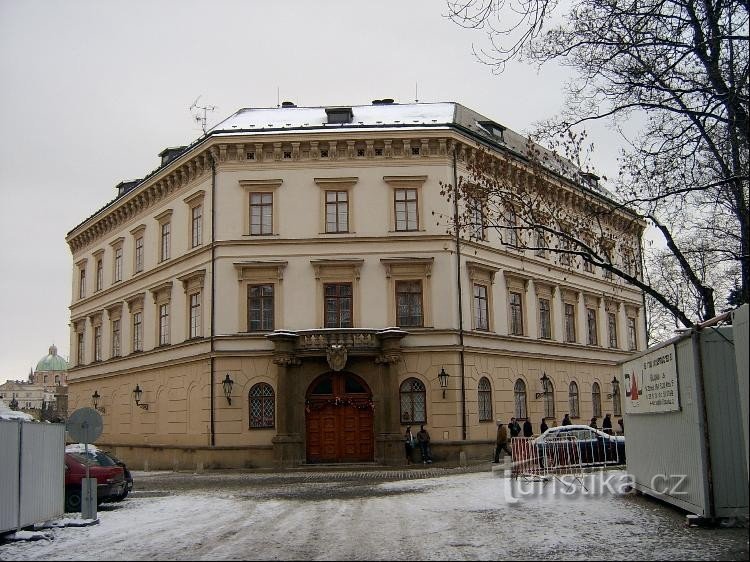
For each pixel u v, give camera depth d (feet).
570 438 88.99
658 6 48.85
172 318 135.54
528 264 139.54
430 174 122.93
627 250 75.77
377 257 121.70
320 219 122.72
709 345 48.47
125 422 150.92
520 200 74.90
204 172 128.57
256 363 120.37
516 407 131.23
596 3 51.42
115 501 76.48
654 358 56.95
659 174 57.06
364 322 120.37
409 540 46.14
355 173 123.44
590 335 159.02
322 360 118.21
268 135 122.83
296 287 121.60
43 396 512.63
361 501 68.13
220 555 42.96
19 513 53.26
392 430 114.83
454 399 118.11
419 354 119.34
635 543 42.63
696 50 50.11
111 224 162.20
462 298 122.01
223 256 123.03
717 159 55.06
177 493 84.48
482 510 58.95
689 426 49.93
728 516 47.29
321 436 118.62
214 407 120.47
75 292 182.29
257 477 102.94
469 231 124.57
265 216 123.95
